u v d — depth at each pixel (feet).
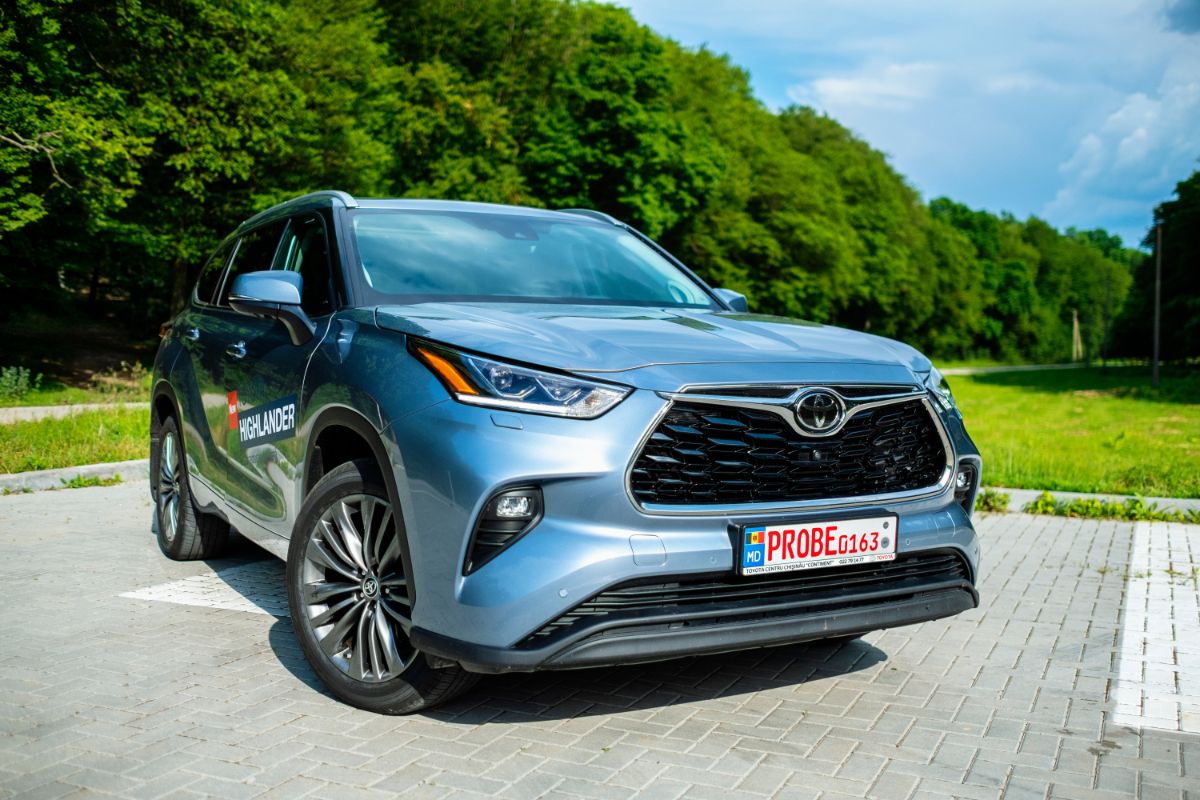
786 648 13.60
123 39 69.87
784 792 9.00
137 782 8.91
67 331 108.17
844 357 10.85
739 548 9.68
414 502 9.70
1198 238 216.95
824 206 201.26
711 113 174.60
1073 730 10.80
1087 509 25.09
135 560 17.95
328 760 9.45
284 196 79.97
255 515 13.69
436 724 10.40
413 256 13.08
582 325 10.82
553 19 141.90
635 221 135.33
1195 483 30.12
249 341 14.03
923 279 291.38
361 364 10.80
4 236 66.49
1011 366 363.35
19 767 9.21
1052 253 499.10
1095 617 15.65
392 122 109.19
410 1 132.26
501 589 9.15
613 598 9.36
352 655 10.89
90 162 61.41
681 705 11.22
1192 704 11.71
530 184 133.69
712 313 13.09
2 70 59.00
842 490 10.53
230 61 74.38
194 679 11.71
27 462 27.48
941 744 10.30
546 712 10.85
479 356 9.82
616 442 9.41
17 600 15.20
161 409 18.40
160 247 77.36
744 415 9.96
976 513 25.44
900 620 10.64
